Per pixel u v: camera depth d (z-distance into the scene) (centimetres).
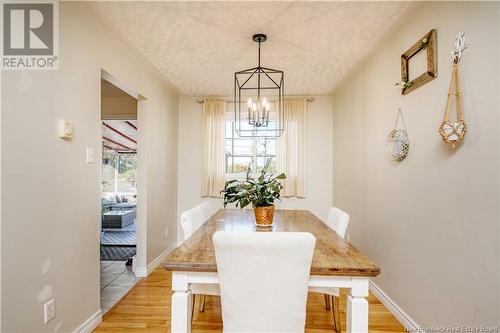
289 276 114
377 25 216
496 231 125
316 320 209
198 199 424
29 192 142
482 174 133
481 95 134
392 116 227
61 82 167
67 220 172
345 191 355
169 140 382
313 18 207
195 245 156
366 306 125
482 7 133
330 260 132
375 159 260
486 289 130
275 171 421
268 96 421
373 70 266
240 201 205
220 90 397
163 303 240
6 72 132
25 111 141
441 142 164
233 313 118
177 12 199
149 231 313
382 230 244
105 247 440
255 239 111
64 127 167
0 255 126
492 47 128
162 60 286
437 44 169
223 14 202
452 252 153
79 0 183
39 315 149
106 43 220
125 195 858
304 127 411
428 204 176
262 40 237
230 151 434
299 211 288
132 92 279
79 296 184
